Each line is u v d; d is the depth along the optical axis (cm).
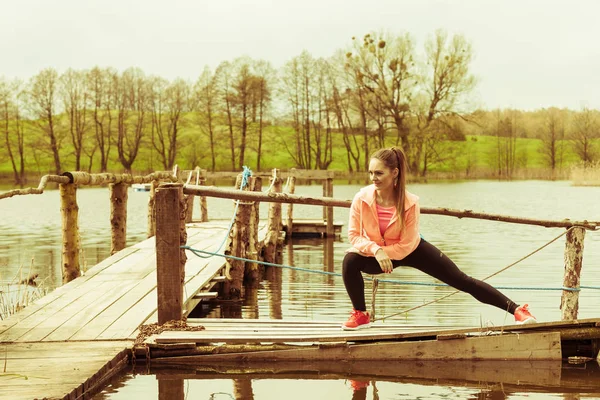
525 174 6500
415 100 5941
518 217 668
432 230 1873
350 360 568
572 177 4794
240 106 6706
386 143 6359
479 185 4969
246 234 1002
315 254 1426
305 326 620
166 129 7438
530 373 550
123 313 671
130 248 1097
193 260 1045
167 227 618
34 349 553
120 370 546
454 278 572
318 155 7000
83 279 844
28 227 2005
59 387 452
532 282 1004
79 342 576
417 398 484
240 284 962
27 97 6575
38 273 1131
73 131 7125
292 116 6838
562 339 583
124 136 7206
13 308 828
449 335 571
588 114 6825
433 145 6178
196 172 1412
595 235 1709
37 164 7000
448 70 5828
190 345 566
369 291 952
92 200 3538
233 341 573
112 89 6950
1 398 428
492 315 774
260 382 524
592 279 1033
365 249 552
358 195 564
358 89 6097
